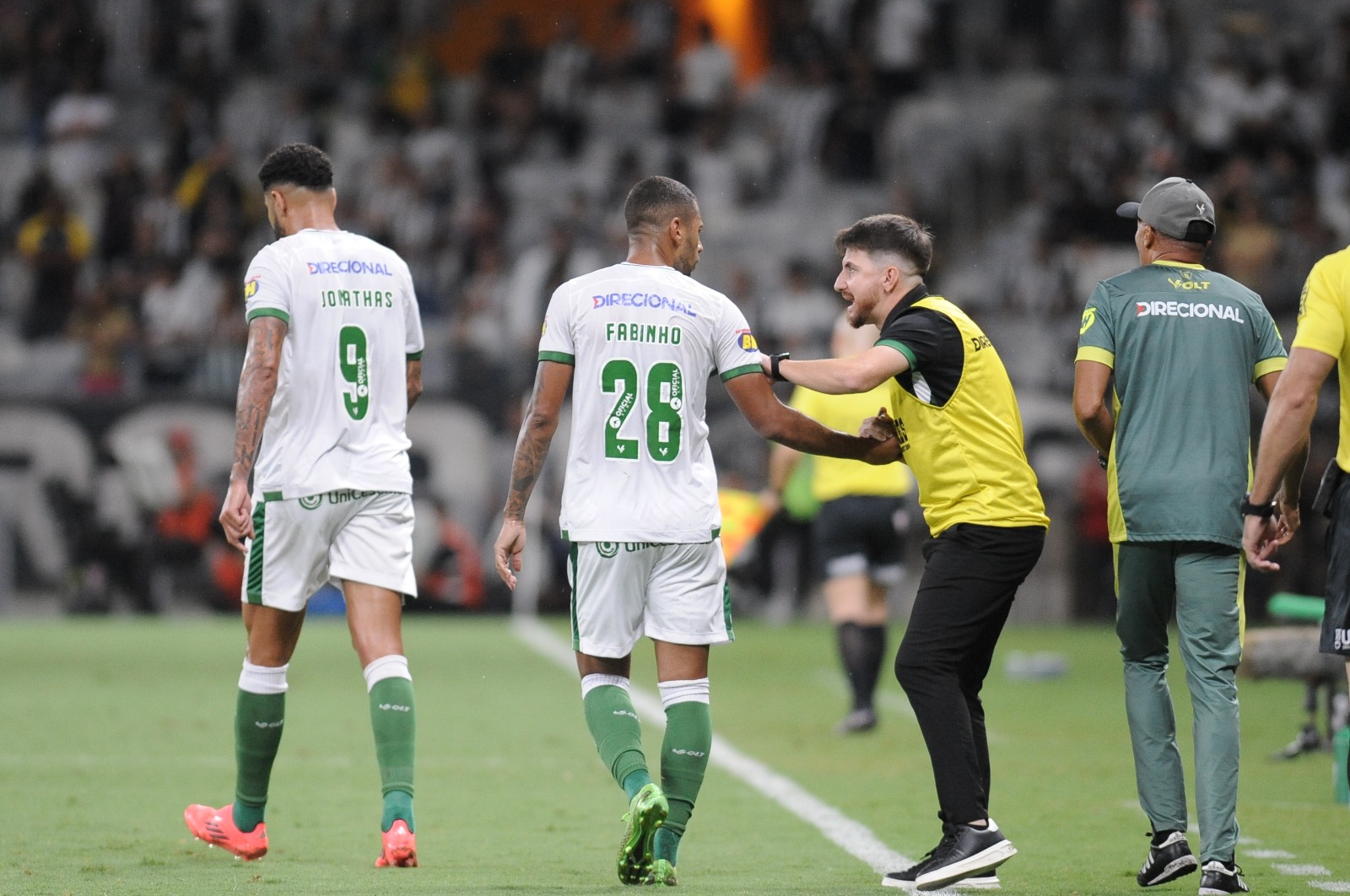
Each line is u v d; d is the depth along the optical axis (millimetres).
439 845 20328
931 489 18125
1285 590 58250
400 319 20188
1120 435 17969
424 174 83625
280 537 19453
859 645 32469
